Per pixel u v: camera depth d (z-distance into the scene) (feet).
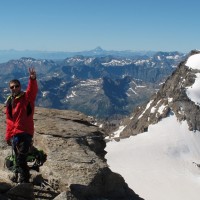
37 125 71.15
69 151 61.72
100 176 55.88
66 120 78.48
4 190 45.62
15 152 46.80
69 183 52.70
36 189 51.60
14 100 45.78
